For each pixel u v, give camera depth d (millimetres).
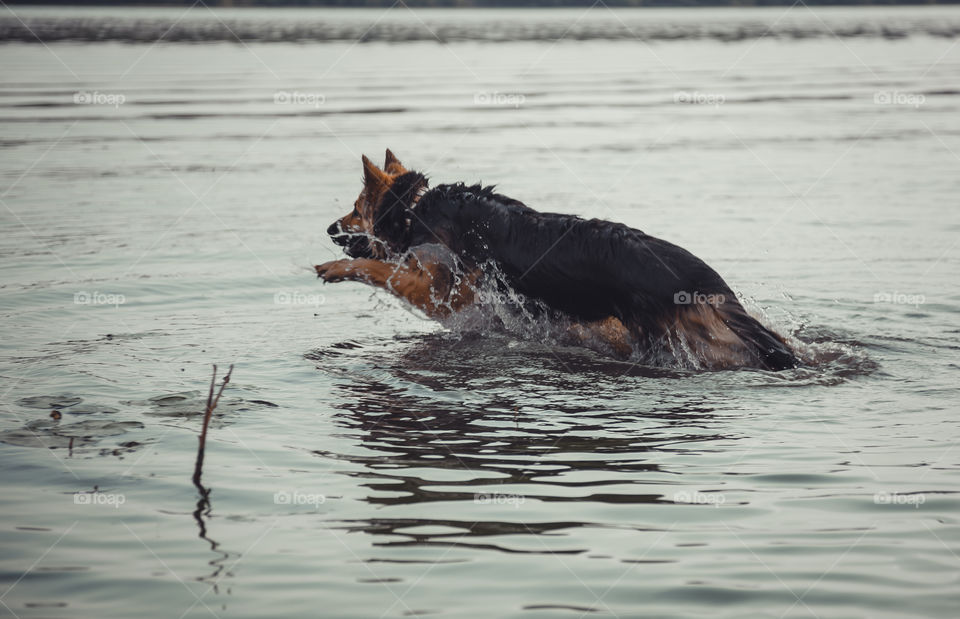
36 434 5117
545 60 31469
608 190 12641
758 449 4957
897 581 3594
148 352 6672
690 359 6543
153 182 13398
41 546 3896
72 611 3412
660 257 6621
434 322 7695
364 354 6801
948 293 8203
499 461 4820
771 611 3396
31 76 25703
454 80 25609
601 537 3965
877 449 4930
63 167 14430
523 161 14570
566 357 6832
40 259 9359
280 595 3504
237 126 18344
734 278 8719
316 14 64562
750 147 16391
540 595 3504
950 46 36688
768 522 4098
